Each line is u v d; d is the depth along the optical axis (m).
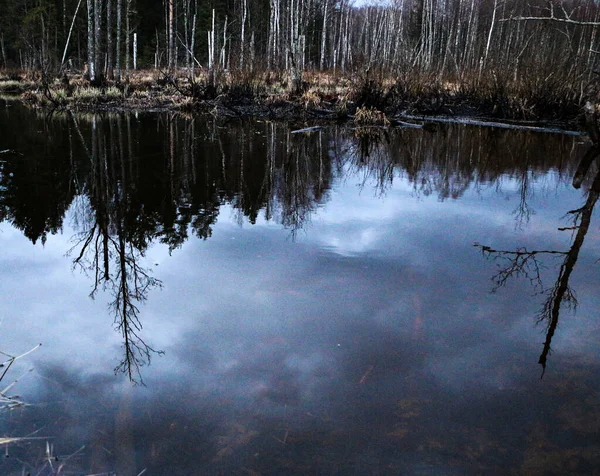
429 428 1.90
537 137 11.12
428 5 27.86
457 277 3.34
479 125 13.43
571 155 8.84
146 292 3.08
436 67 17.48
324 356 2.38
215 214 4.85
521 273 3.43
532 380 2.21
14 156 7.66
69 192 5.63
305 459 1.74
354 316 2.78
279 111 15.08
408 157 8.45
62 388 2.11
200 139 9.82
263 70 18.45
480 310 2.88
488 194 5.78
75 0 36.41
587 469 1.71
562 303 2.98
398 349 2.45
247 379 2.20
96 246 3.93
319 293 3.06
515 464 1.73
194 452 1.76
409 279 3.30
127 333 2.58
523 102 14.01
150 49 38.66
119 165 7.16
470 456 1.76
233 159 7.84
